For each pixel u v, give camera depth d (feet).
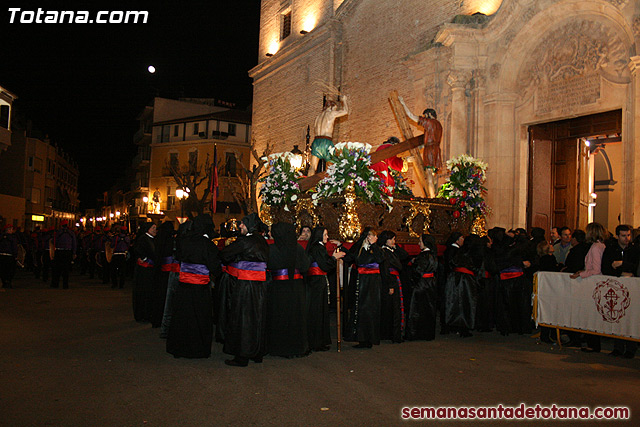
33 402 16.71
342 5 68.95
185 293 23.34
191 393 18.06
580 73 39.47
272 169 36.29
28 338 26.68
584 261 27.66
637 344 24.90
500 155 44.70
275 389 18.71
